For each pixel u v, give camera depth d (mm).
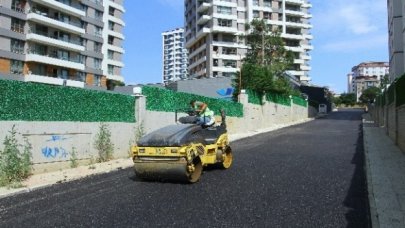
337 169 11648
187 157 9258
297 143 20109
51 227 6176
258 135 26703
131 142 15023
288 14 101625
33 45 63469
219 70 91812
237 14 95562
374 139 21016
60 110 11742
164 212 6957
